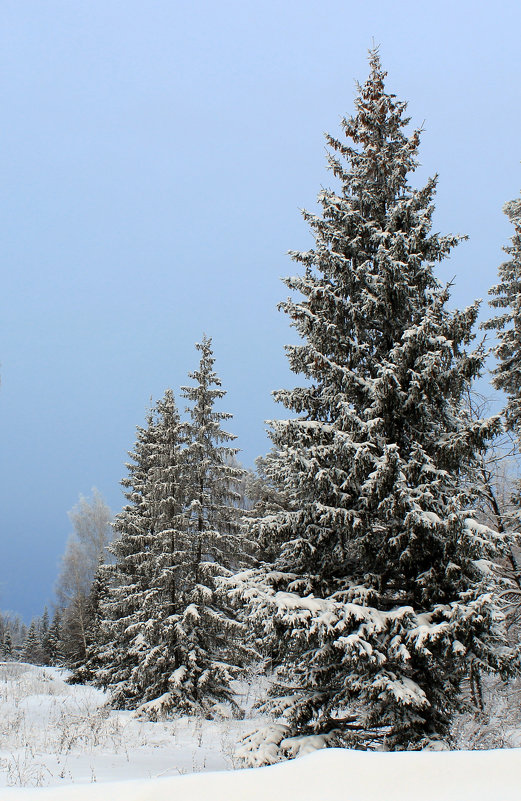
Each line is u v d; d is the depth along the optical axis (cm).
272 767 489
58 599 4853
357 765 479
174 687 1959
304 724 977
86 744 1297
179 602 2150
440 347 1001
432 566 962
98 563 4431
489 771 461
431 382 1007
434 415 1070
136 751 1294
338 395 1066
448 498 930
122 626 2536
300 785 450
